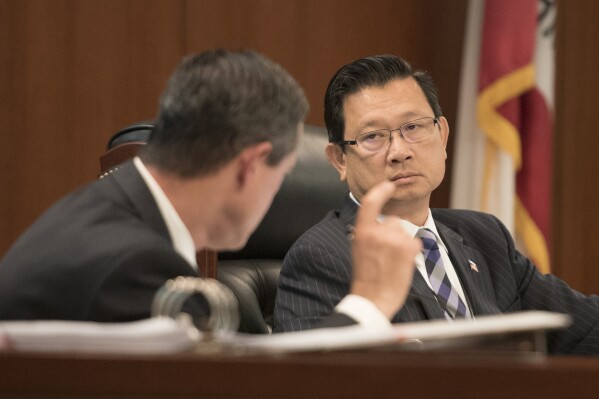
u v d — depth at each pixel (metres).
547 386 2.80
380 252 4.46
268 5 13.09
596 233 14.52
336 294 6.72
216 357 2.84
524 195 12.55
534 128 12.55
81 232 4.67
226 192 4.73
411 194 7.11
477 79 12.62
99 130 12.17
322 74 13.34
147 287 4.40
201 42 12.72
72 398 2.85
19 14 11.87
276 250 7.84
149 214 4.77
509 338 3.35
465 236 7.65
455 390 2.80
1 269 4.85
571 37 14.48
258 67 4.73
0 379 2.87
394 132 7.13
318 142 8.14
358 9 13.52
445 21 13.69
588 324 7.49
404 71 7.32
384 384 2.81
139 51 12.39
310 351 3.10
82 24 12.12
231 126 4.61
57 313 4.53
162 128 4.79
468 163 12.59
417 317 6.71
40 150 11.91
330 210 7.92
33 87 11.89
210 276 6.89
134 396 2.84
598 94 14.49
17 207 11.82
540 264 12.44
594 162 14.49
